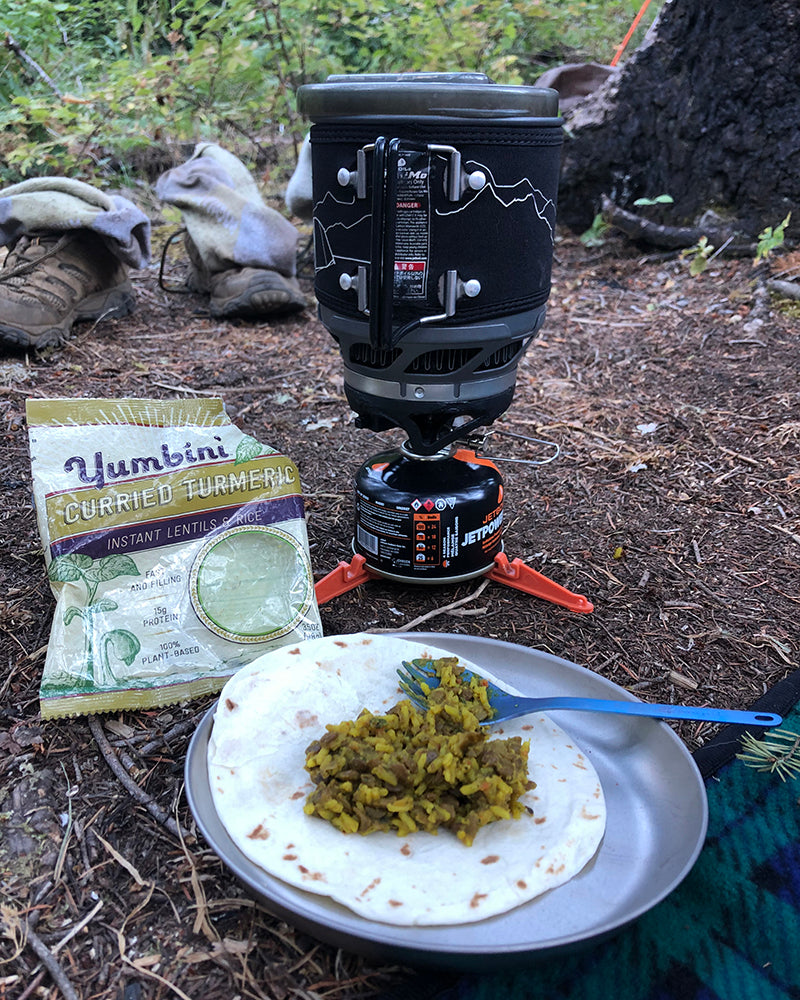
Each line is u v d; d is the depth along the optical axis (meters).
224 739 0.34
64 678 0.40
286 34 1.34
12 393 0.77
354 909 0.28
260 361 0.88
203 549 0.44
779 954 0.31
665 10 1.07
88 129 1.18
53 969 0.30
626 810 0.34
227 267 0.97
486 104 0.38
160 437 0.44
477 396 0.44
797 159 1.00
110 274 0.94
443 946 0.26
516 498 0.62
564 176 1.19
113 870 0.34
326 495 0.62
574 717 0.39
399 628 0.48
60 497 0.42
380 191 0.37
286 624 0.44
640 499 0.62
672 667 0.46
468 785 0.31
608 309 1.00
